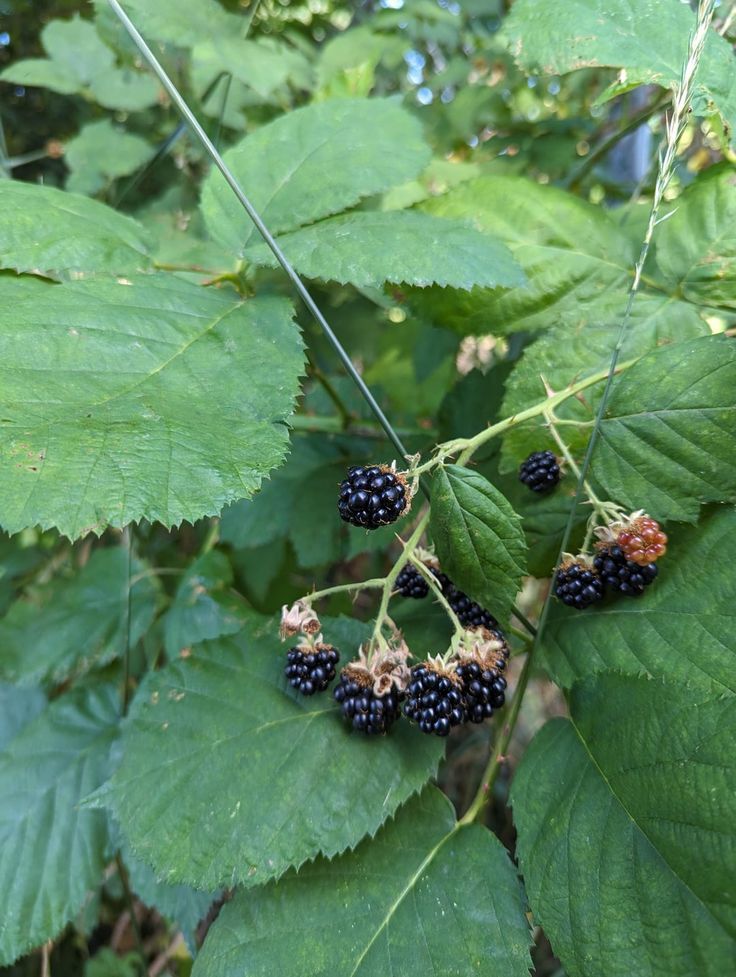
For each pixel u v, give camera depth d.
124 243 0.23
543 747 0.21
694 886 0.17
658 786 0.18
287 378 0.19
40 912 0.26
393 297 0.27
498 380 0.30
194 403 0.18
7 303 0.19
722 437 0.20
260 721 0.21
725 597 0.20
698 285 0.24
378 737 0.21
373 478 0.19
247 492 0.15
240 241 0.24
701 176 0.24
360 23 0.46
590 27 0.24
